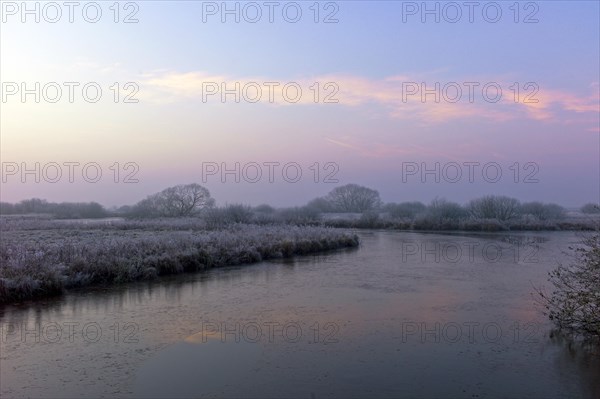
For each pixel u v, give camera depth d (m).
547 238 38.88
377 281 16.75
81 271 16.19
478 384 7.08
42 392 6.92
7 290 13.40
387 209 74.19
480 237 40.41
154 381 7.30
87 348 8.98
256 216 47.78
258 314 11.71
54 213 74.69
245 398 6.65
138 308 12.45
